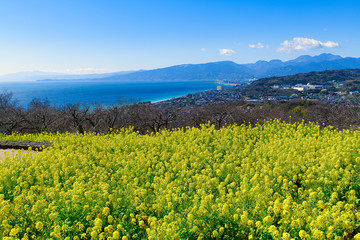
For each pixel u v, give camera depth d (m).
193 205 6.79
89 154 12.20
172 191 7.70
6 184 8.87
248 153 11.35
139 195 7.46
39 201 6.82
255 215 6.20
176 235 5.48
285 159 9.98
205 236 5.78
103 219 6.61
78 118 25.27
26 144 16.30
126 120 26.78
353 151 10.30
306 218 5.65
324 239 5.22
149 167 10.30
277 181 8.01
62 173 9.85
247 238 5.80
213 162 10.57
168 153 11.75
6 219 6.47
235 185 8.38
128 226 6.47
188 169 10.28
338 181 7.56
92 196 7.35
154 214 6.99
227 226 5.86
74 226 6.19
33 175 9.83
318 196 6.97
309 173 8.54
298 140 12.85
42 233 6.29
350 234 5.79
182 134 15.65
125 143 14.23
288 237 5.02
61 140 15.91
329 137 14.40
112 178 8.88
